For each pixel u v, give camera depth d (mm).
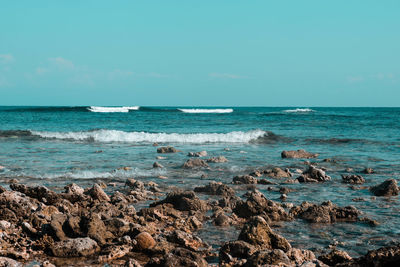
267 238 6930
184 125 43375
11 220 8102
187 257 6148
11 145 24406
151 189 12047
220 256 6391
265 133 30391
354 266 5543
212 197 11172
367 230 8211
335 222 8805
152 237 7188
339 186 12969
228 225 8492
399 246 5562
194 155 20094
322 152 22250
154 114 69125
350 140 27891
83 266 6203
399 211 9766
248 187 12641
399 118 58438
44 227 7492
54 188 12047
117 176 14336
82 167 16234
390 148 24109
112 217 8547
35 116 58062
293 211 9398
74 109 78500
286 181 13516
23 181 13141
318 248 7113
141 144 26031
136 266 5914
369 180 14039
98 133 29297
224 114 72688
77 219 7480
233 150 23062
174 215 8883
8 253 6426
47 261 6035
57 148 23109
